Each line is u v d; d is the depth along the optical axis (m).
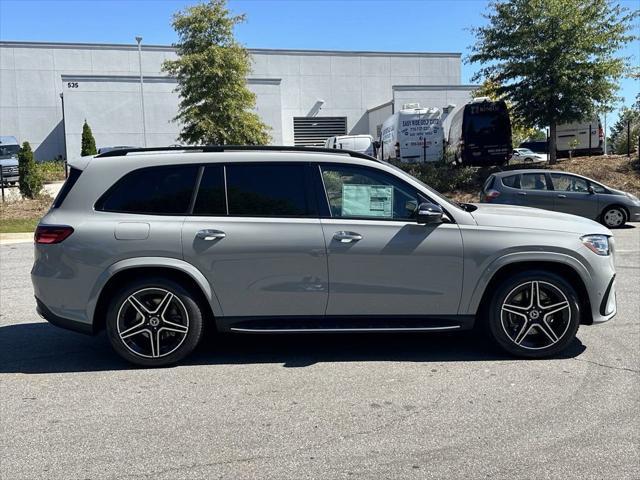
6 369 5.13
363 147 27.33
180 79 24.44
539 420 3.97
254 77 42.00
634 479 3.23
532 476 3.27
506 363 5.11
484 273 4.99
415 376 4.83
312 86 43.31
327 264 4.94
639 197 19.02
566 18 20.19
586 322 5.24
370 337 5.95
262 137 25.44
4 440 3.78
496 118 21.73
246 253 4.92
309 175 5.08
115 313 4.97
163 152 5.20
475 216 5.12
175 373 4.97
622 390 4.45
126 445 3.70
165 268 4.96
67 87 34.62
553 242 5.00
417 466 3.39
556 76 20.47
